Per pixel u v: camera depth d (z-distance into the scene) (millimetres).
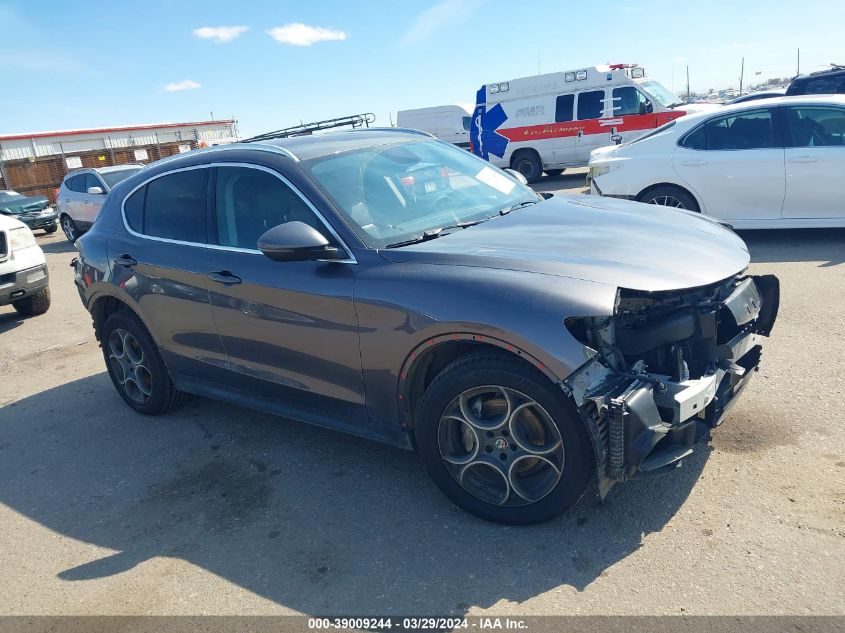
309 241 3043
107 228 4582
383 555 2889
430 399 2963
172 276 3975
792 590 2410
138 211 4375
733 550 2646
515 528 2951
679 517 2885
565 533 2873
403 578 2729
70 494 3777
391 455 3777
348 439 4035
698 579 2518
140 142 32031
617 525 2885
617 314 2719
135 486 3768
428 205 3633
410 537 2990
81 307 8625
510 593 2568
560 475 2732
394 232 3318
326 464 3756
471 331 2742
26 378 5922
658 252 3039
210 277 3736
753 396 3902
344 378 3291
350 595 2670
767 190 7312
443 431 3002
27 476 4059
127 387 4773
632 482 3164
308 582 2777
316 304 3248
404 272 3016
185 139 33938
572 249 3023
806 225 7270
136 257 4230
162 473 3875
